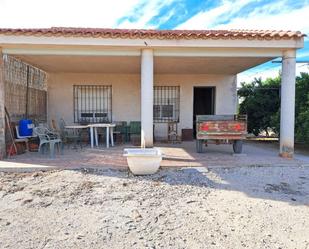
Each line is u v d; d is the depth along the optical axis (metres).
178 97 12.37
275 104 13.09
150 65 7.67
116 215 4.09
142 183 5.55
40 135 8.32
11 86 8.62
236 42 7.52
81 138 11.29
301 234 3.52
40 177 5.89
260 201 4.66
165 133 12.38
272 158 7.62
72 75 12.04
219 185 5.49
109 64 9.82
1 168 6.26
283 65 7.81
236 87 12.42
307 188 5.35
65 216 4.05
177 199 4.75
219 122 8.03
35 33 7.10
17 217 4.01
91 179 5.77
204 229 3.65
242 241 3.33
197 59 8.73
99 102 12.24
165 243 3.29
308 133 8.79
